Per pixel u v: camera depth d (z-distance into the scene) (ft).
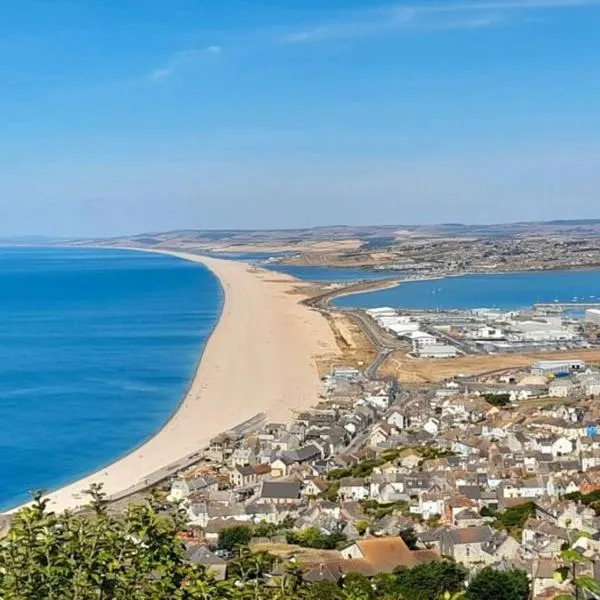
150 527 154.10
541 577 390.21
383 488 630.33
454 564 436.76
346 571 433.89
